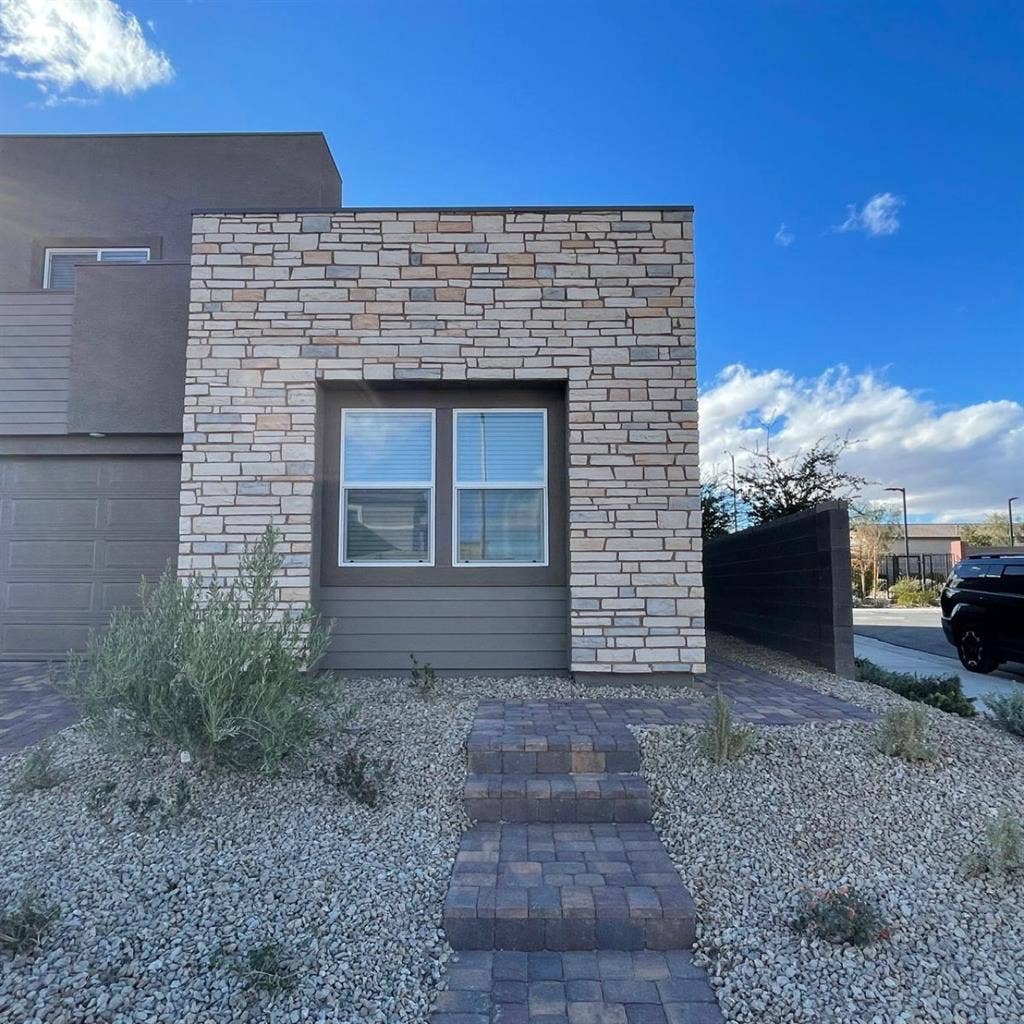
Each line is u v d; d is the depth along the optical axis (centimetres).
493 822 408
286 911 314
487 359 690
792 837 372
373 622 697
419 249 698
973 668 1124
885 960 283
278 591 667
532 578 703
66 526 844
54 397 833
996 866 334
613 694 623
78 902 315
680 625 668
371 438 719
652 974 291
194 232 700
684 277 696
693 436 684
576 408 686
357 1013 261
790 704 580
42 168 960
